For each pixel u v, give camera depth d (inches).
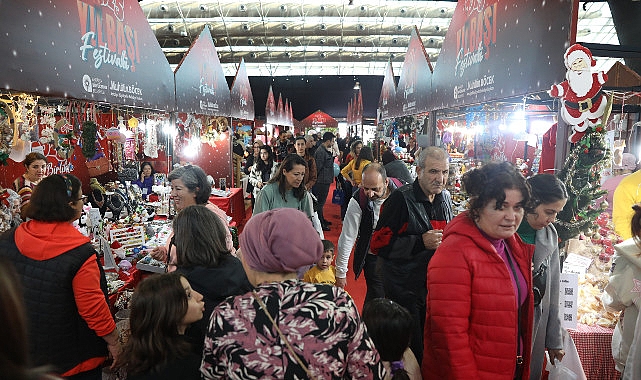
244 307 42.8
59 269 72.5
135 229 149.9
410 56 275.4
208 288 70.5
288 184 139.9
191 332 67.9
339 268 124.9
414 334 97.8
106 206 183.3
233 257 77.7
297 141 237.1
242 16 600.1
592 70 93.5
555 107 168.6
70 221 76.7
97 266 77.3
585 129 96.2
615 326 95.6
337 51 885.2
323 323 42.1
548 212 75.9
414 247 95.7
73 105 167.0
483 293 63.4
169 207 206.8
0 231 122.0
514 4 123.8
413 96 263.1
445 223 100.9
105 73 135.7
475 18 155.4
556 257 83.6
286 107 841.5
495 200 62.1
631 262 79.4
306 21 706.2
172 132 241.0
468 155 261.1
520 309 69.4
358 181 265.7
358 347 43.9
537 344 83.3
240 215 322.7
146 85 170.9
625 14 218.7
